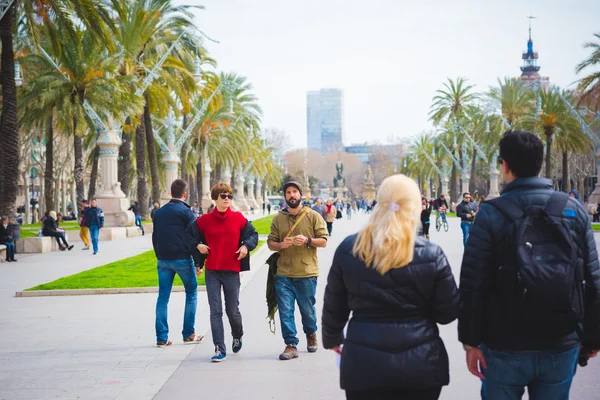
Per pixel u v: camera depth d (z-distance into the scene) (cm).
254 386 631
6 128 2503
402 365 327
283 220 756
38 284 1480
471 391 606
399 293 334
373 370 328
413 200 340
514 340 336
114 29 2503
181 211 810
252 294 1301
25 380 659
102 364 725
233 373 680
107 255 2289
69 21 2395
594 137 5078
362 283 337
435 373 331
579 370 683
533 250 332
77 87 3322
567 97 5697
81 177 3819
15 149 2502
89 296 1268
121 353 779
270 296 784
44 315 1055
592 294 344
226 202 731
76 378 666
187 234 746
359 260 339
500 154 367
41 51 3250
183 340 838
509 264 336
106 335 888
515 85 6069
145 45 3738
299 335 885
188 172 7044
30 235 2775
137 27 3544
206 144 5862
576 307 334
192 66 4503
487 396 358
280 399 587
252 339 858
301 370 690
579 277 336
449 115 7188
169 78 3759
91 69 3272
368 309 338
